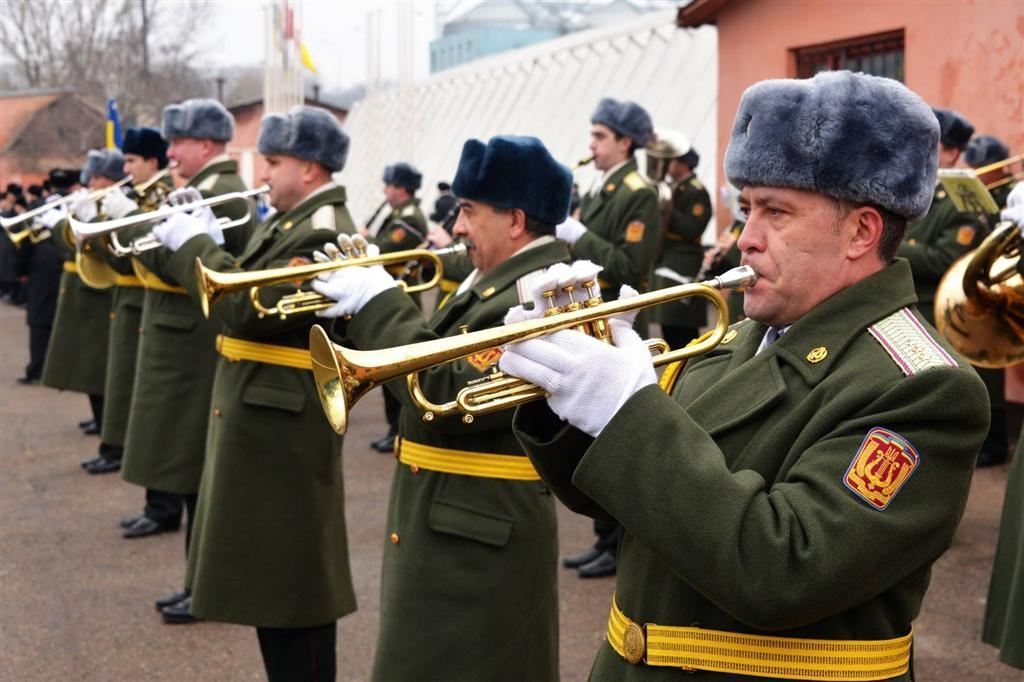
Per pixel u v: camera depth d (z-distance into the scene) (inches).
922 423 67.7
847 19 331.6
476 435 120.1
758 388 73.9
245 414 152.6
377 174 675.4
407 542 122.7
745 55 377.4
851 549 65.8
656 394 69.7
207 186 204.7
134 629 182.4
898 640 72.7
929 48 303.1
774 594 65.7
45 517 244.7
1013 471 135.9
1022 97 276.4
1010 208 143.7
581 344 70.6
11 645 175.0
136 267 212.8
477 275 130.6
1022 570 128.0
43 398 389.1
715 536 66.4
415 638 120.4
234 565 151.5
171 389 206.7
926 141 72.1
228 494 152.6
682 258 332.8
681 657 73.0
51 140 941.8
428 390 117.8
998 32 282.2
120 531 234.5
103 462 284.7
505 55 638.5
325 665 155.3
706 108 446.0
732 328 84.8
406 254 134.5
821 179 71.2
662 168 281.9
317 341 79.2
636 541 77.4
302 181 163.0
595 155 250.4
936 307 159.5
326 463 154.9
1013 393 292.0
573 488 75.6
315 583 152.0
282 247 156.9
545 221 125.0
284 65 624.4
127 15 935.0
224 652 174.2
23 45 938.1
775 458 71.3
